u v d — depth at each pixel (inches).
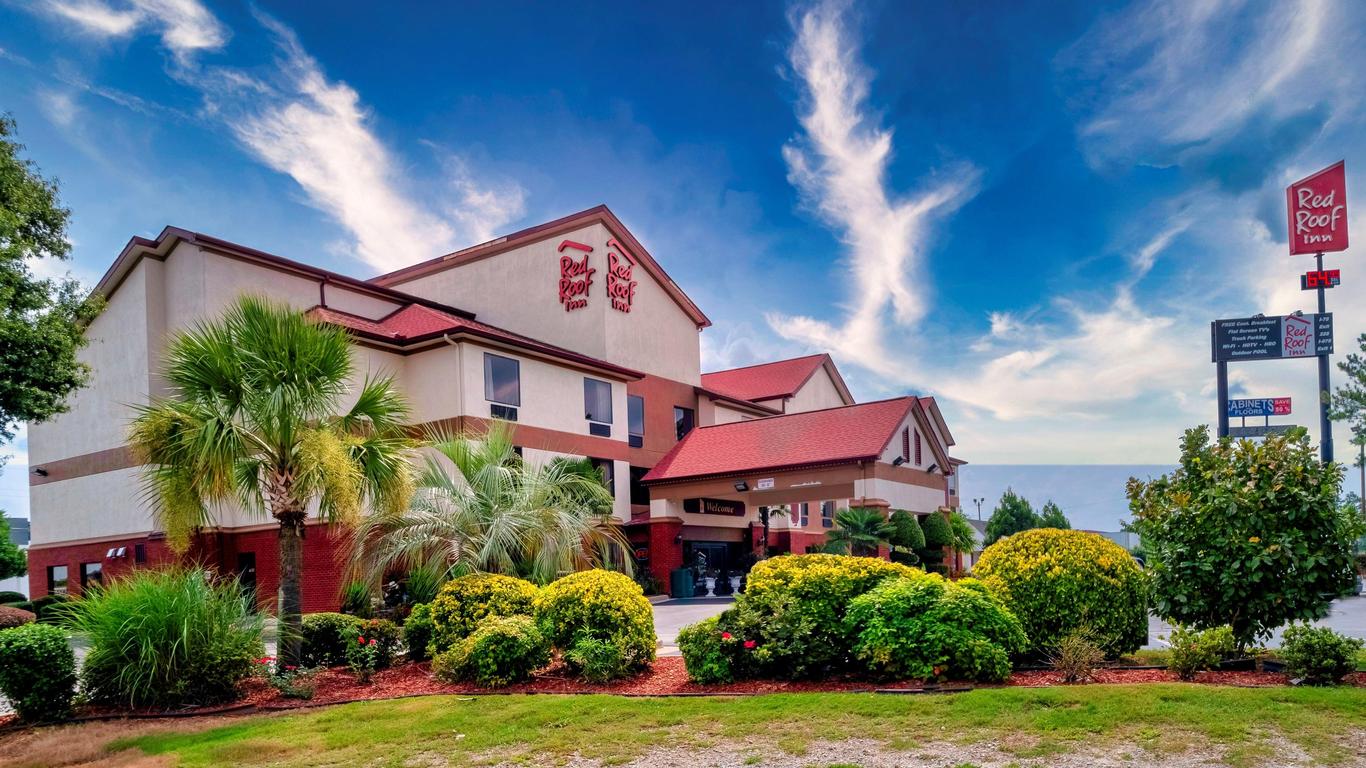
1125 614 374.0
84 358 982.4
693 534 1209.4
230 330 446.3
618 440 1172.5
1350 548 358.6
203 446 404.8
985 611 348.2
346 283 1053.8
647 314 1295.5
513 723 323.0
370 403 478.3
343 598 680.4
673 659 453.7
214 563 872.3
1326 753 237.6
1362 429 1182.9
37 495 1050.7
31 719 370.0
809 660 362.3
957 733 274.2
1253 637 376.8
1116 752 248.1
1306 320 1409.9
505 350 1008.2
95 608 395.2
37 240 729.6
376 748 299.7
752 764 258.5
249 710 375.2
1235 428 1433.3
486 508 543.2
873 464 1010.7
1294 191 1417.3
